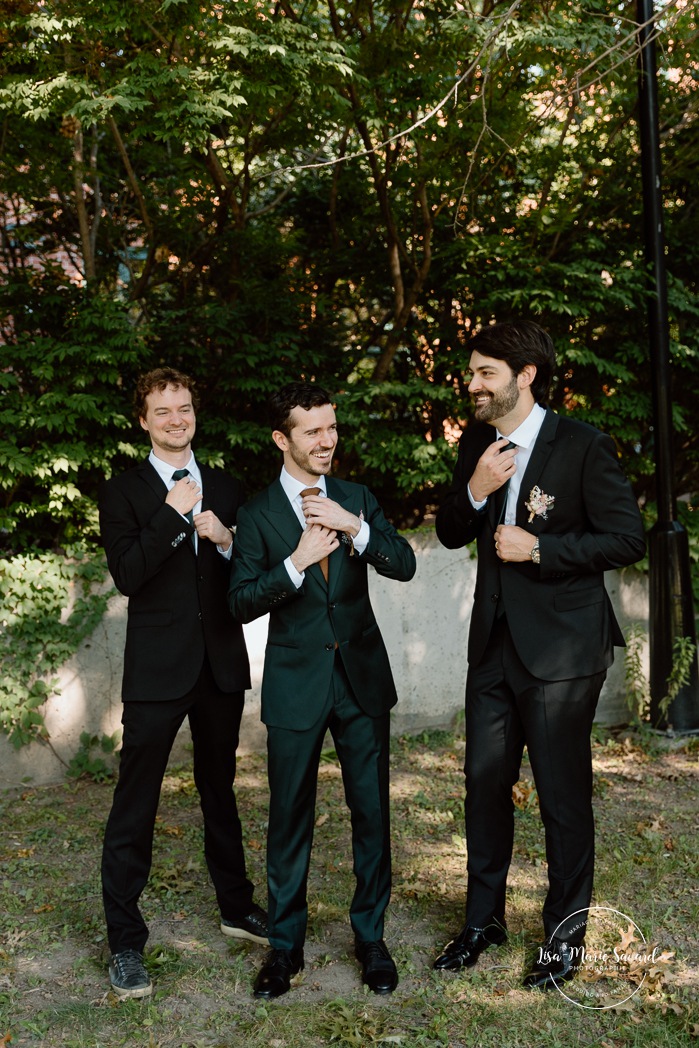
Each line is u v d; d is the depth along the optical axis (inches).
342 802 180.2
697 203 268.5
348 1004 112.9
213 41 195.9
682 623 210.8
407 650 217.3
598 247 246.8
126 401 234.4
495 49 181.9
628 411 249.1
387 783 120.7
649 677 220.1
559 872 117.7
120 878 117.9
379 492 273.7
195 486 117.0
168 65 201.2
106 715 195.6
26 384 235.0
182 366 240.8
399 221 267.0
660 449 212.7
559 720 117.3
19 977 121.2
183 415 121.1
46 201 267.4
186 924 134.6
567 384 266.7
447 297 268.1
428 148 242.2
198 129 191.9
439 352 268.2
